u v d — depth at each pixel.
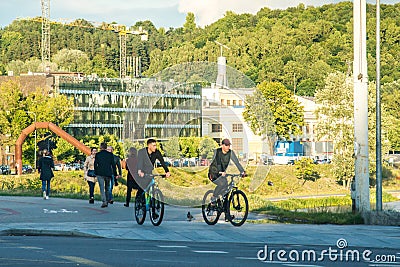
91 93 192.88
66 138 106.19
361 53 30.27
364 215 29.77
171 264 17.38
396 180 130.88
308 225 28.69
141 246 21.95
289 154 146.38
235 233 25.44
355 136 30.44
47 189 43.41
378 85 30.61
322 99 119.94
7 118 136.75
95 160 37.56
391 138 162.38
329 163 131.12
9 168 140.75
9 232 26.33
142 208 28.64
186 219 31.03
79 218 31.41
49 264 17.41
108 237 25.00
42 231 26.20
